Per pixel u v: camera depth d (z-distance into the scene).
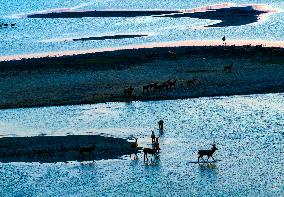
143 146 44.72
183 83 62.81
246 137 45.03
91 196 36.25
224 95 57.91
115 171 40.16
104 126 50.69
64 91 63.19
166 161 41.22
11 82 68.88
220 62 70.62
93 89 63.09
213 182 37.06
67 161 43.00
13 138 49.22
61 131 50.28
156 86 59.91
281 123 47.94
